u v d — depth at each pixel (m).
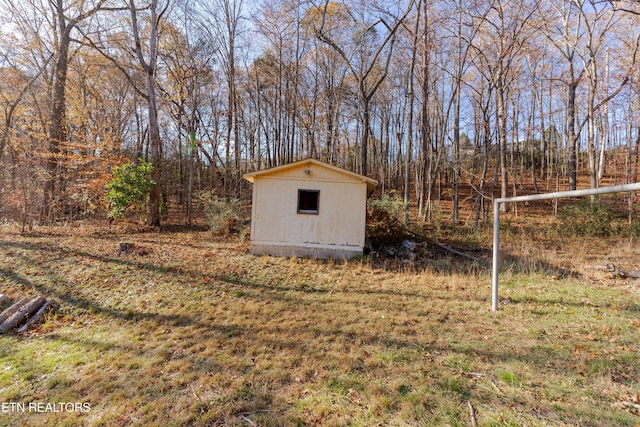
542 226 12.49
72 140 12.38
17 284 5.33
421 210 14.86
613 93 13.13
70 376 2.97
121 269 6.07
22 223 9.55
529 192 18.91
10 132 11.68
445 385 2.63
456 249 9.63
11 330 4.05
